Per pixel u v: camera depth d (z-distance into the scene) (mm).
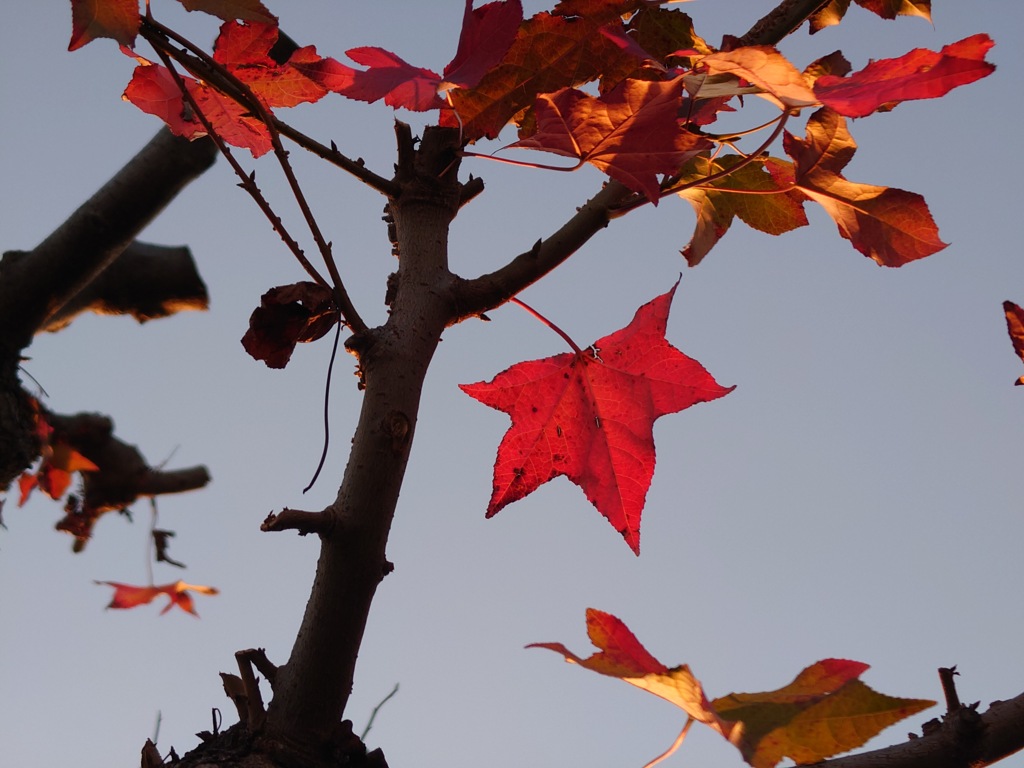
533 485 1538
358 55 1505
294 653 1448
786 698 1395
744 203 1581
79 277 2076
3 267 2072
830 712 1387
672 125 1464
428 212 1511
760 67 1419
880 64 1419
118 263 2240
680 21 1580
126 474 2387
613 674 1382
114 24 1464
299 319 1479
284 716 1439
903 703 1381
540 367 1546
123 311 2291
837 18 1656
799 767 1385
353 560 1438
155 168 2059
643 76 1521
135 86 1575
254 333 1476
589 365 1546
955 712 1425
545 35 1515
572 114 1465
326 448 1465
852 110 1416
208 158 2088
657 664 1392
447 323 1492
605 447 1538
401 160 1518
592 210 1514
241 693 1461
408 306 1484
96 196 2070
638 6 1535
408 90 1485
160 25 1473
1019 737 1412
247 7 1499
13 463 2137
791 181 1568
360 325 1470
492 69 1509
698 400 1532
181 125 1585
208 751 1443
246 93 1479
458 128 1521
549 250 1507
